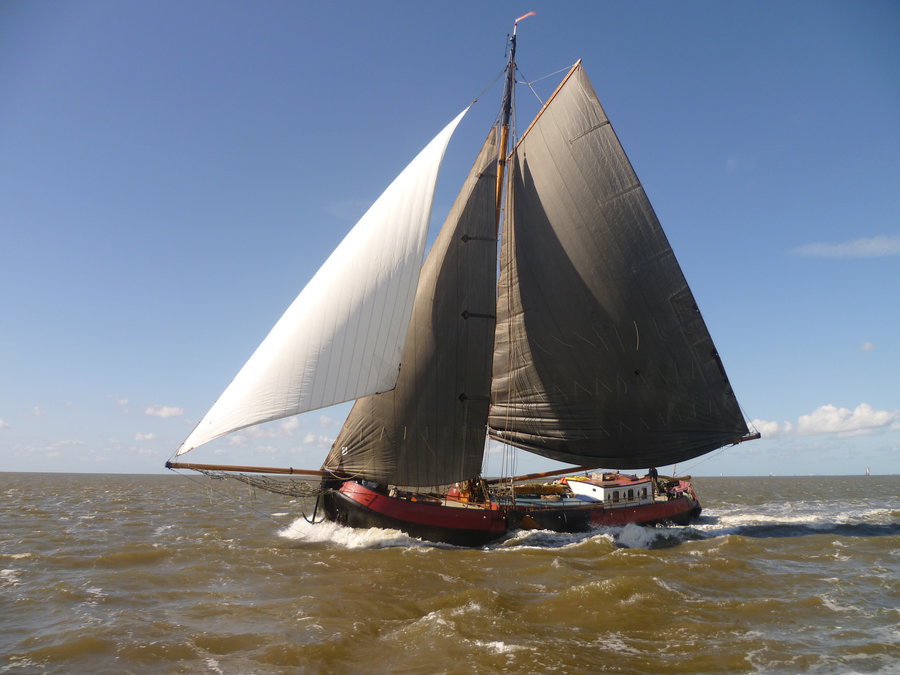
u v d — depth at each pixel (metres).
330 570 17.83
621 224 26.19
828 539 25.08
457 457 22.98
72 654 10.95
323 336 20.38
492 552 20.88
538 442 26.81
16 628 12.52
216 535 26.30
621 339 26.34
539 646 11.30
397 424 22.45
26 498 51.25
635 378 26.36
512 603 14.20
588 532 24.92
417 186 22.16
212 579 16.86
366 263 21.23
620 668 10.36
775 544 23.97
